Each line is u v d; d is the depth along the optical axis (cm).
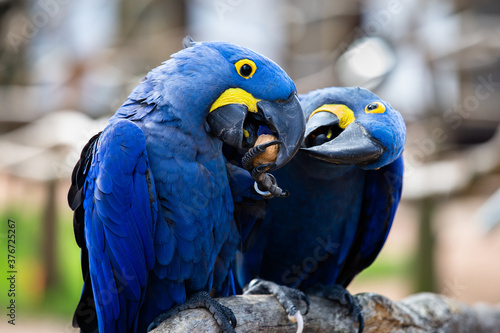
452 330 916
